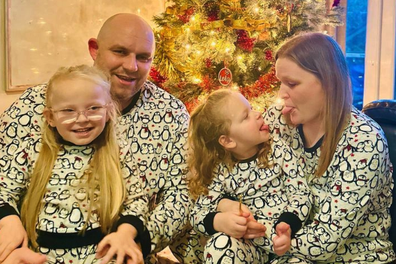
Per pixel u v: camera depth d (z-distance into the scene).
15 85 2.94
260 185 1.82
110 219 1.74
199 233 1.91
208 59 3.04
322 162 1.77
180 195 1.94
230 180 1.85
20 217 1.75
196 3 3.00
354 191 1.68
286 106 1.79
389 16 3.67
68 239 1.69
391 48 3.69
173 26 3.04
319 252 1.70
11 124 1.89
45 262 1.68
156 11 4.00
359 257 1.79
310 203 1.78
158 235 1.84
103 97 1.76
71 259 1.69
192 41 2.97
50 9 3.12
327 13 3.22
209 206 1.85
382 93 3.77
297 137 1.89
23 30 2.96
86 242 1.71
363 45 3.88
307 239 1.71
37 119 1.89
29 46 3.00
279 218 1.74
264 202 1.82
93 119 1.73
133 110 2.00
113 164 1.79
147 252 1.81
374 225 1.80
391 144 1.94
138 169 1.97
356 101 3.97
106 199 1.75
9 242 1.64
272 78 3.05
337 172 1.72
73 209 1.71
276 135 1.92
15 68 2.93
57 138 1.80
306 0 3.04
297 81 1.73
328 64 1.71
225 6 2.97
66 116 1.72
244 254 1.71
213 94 1.87
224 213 1.75
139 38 1.94
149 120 2.01
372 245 1.79
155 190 1.99
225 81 3.01
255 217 1.81
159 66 3.07
